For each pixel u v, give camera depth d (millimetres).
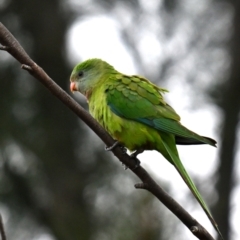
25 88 16344
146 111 8352
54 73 17266
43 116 16484
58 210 16141
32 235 16031
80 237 15891
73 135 16922
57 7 17406
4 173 15656
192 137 8008
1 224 5922
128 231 12102
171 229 9969
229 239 15375
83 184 16344
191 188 7207
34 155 16172
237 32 16453
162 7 16859
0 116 15797
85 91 9344
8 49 6656
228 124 16062
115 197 14805
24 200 15953
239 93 16094
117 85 8695
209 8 16906
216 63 16547
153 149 8430
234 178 16078
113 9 16922
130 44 17172
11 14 16922
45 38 17188
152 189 7008
